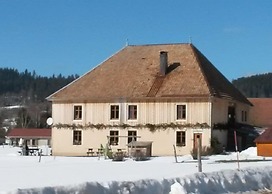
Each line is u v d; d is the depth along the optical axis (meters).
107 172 26.75
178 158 47.06
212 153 52.72
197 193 20.17
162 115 57.06
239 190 22.45
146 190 18.55
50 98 61.59
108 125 59.00
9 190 15.16
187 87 57.09
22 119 142.88
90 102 60.09
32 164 36.75
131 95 58.16
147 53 64.19
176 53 62.66
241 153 52.44
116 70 62.72
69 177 23.19
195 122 55.84
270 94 181.75
